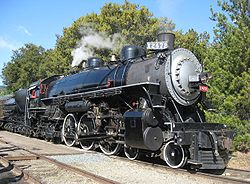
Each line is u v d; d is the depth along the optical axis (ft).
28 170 27.48
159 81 31.65
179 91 31.35
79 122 42.63
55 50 119.65
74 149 42.22
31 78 157.17
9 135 66.59
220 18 43.91
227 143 29.22
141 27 92.58
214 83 40.83
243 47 38.81
